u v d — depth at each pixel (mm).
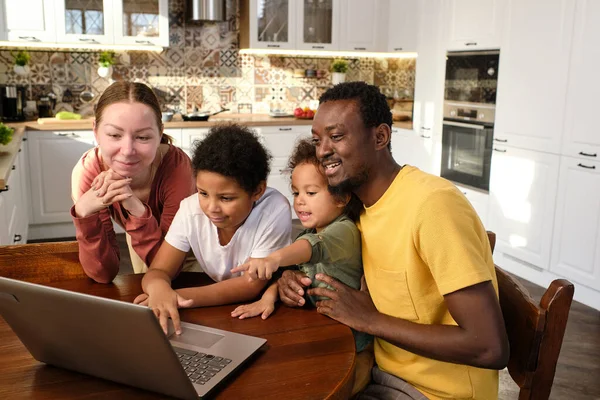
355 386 1259
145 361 938
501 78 4074
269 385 1005
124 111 1445
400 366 1254
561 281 1151
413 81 5684
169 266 1451
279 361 1090
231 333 1187
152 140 1500
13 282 955
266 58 5840
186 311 1330
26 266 1536
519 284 1255
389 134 1220
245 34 5492
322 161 1219
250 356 1091
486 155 4289
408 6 5219
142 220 1495
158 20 5043
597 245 3406
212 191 1296
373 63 6242
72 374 1056
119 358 964
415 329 1163
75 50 5262
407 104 5715
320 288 1305
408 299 1220
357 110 1171
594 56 3340
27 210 4637
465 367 1213
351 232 1341
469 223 1138
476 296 1090
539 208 3807
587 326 3209
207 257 1462
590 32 3357
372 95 1187
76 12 4809
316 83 6059
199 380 997
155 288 1350
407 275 1201
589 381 2631
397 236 1213
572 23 3477
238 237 1415
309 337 1191
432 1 4812
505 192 4094
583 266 3508
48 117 5160
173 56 5551
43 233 4852
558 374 2686
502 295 1302
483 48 4242
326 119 1184
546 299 1148
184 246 1458
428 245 1125
